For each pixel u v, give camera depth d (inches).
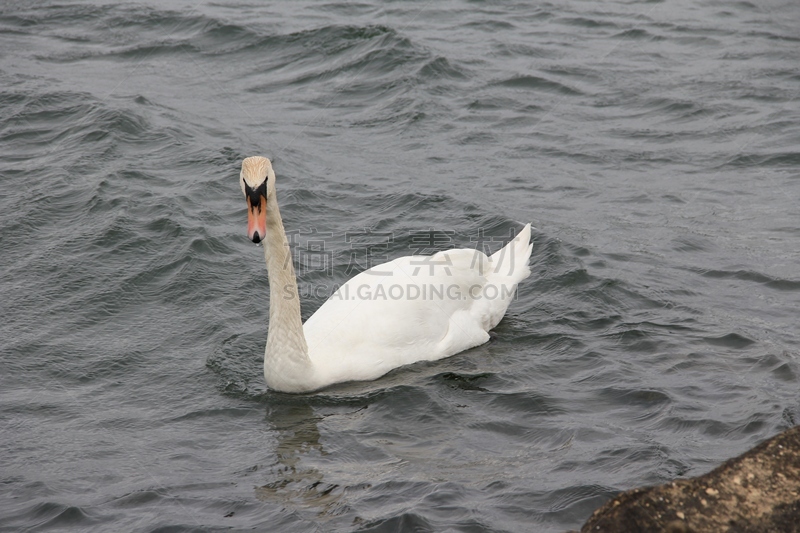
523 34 1028.5
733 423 407.5
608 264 581.9
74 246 592.7
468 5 1117.7
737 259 589.0
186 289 551.8
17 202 646.5
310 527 345.1
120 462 393.4
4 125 781.3
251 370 476.4
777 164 737.0
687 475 369.1
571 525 343.0
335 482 375.6
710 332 498.0
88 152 730.8
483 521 344.5
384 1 1128.8
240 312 531.8
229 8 1098.1
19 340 494.0
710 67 933.8
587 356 480.1
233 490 372.2
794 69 924.0
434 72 901.2
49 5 1106.7
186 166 718.5
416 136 786.8
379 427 422.0
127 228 611.8
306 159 741.9
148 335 505.7
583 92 879.1
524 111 838.5
